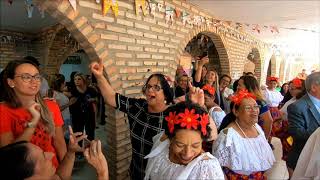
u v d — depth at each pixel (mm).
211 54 6660
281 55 12242
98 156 1171
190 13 4277
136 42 3180
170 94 1911
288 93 3781
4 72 1563
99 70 2131
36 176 953
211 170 1127
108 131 3148
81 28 2520
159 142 1407
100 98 6305
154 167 1293
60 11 2316
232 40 6320
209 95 2664
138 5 3148
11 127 1513
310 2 4051
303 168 1854
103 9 2695
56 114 1779
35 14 4938
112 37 2842
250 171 1760
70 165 1403
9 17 5176
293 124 2268
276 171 2506
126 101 2072
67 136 3924
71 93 4516
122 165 3098
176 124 1133
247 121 1825
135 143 1928
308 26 6309
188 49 6512
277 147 2801
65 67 8883
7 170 898
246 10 4656
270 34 7691
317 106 2264
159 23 3572
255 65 9406
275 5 4262
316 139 1784
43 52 6613
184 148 1128
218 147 1795
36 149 993
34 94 1580
